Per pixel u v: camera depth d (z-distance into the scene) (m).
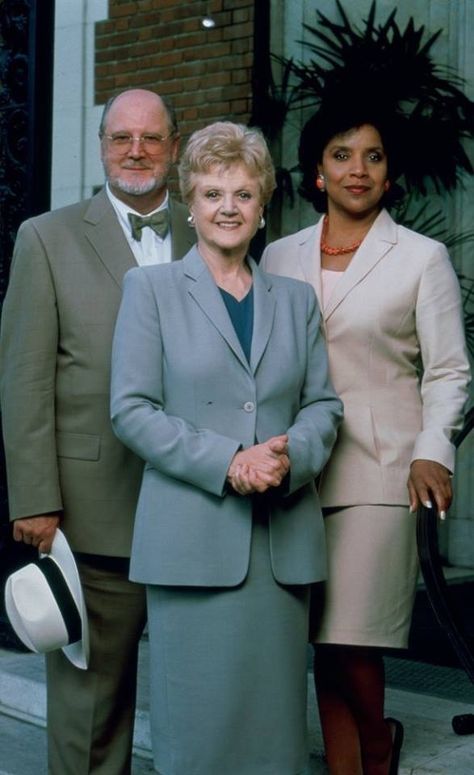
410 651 5.09
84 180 6.11
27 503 3.38
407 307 3.31
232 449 2.86
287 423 3.04
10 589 3.28
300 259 3.46
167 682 2.96
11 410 3.40
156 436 2.90
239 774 2.90
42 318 3.41
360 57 5.79
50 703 3.56
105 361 3.41
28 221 3.49
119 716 3.57
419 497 3.11
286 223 5.72
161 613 2.97
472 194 5.78
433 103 5.74
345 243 3.45
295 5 5.94
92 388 3.41
